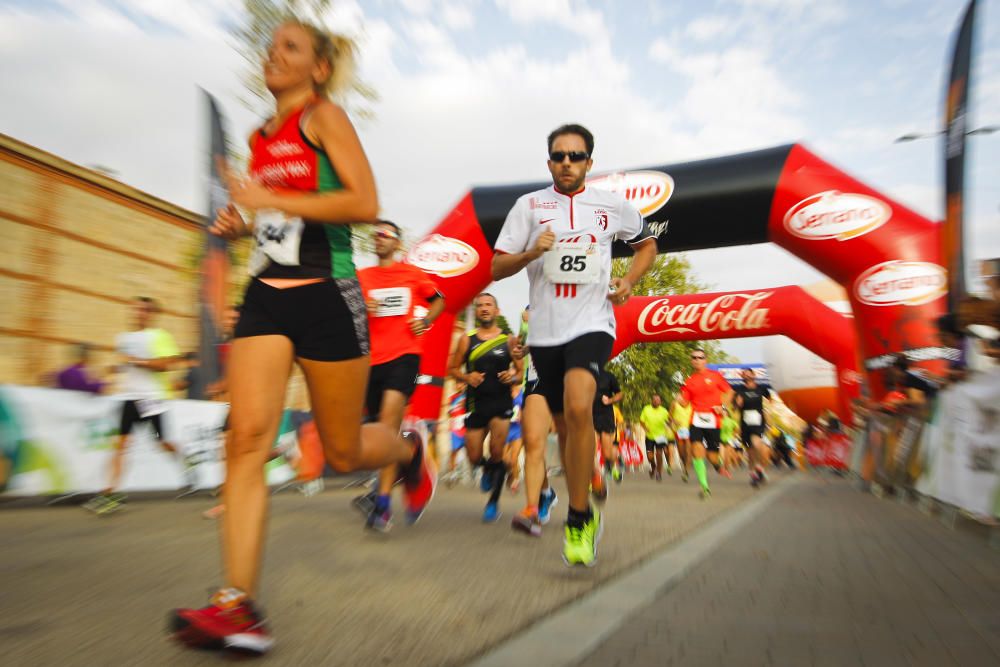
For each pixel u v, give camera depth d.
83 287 11.23
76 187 11.12
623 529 5.36
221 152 8.69
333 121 2.41
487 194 11.12
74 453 6.59
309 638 2.31
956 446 6.69
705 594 3.12
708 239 10.76
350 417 2.60
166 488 7.21
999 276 5.98
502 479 5.88
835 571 3.81
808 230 10.26
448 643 2.28
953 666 2.19
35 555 3.88
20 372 10.29
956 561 4.29
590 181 10.91
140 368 6.39
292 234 2.40
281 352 2.36
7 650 2.16
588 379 3.52
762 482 12.00
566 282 3.75
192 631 2.08
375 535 4.75
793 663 2.18
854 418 14.14
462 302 10.98
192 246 12.98
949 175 8.79
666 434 15.54
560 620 2.61
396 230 5.40
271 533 4.73
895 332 9.86
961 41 8.81
